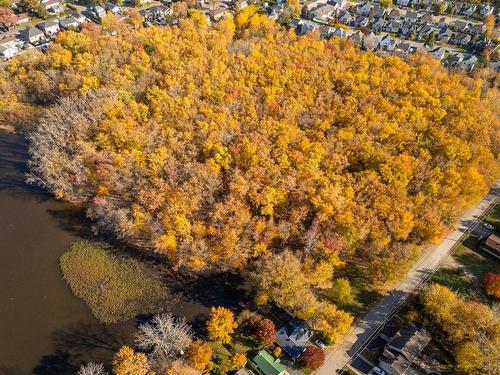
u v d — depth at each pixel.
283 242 94.12
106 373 75.25
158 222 94.44
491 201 114.38
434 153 109.25
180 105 117.94
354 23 195.25
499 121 120.94
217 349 79.56
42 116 136.00
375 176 99.06
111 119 114.75
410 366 77.94
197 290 91.06
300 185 96.50
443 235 97.00
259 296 84.38
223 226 92.06
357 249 96.69
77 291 90.00
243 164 102.88
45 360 78.31
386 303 88.69
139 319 85.31
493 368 72.75
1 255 96.56
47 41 178.88
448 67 158.12
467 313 80.19
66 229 103.12
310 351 76.38
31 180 107.94
